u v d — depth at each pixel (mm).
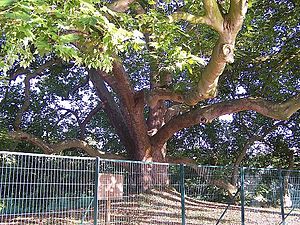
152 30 7840
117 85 14922
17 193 6555
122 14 6898
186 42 10781
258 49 14648
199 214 10141
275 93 16328
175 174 9469
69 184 7207
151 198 8961
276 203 11328
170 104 20203
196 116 14719
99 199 7523
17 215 6480
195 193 10461
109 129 24328
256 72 16547
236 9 6367
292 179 11680
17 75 18500
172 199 9359
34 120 22297
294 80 16359
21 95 21203
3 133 15484
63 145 16391
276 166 25156
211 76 7613
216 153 24562
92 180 7492
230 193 12414
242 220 9570
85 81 22609
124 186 8633
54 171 7051
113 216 8180
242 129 23922
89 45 6797
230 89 18188
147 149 16281
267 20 13680
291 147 23938
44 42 4680
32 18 4328
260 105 12594
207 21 6672
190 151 24547
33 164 6840
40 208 6766
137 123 15758
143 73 20047
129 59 15711
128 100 15148
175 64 7824
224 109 13922
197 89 8469
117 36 5641
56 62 18391
